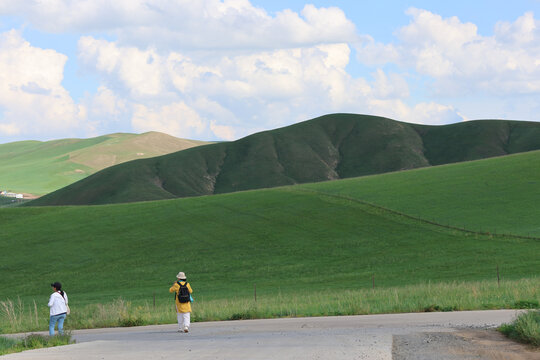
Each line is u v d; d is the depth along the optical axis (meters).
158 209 86.12
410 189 83.62
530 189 76.50
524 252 54.12
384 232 66.38
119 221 80.81
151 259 64.06
